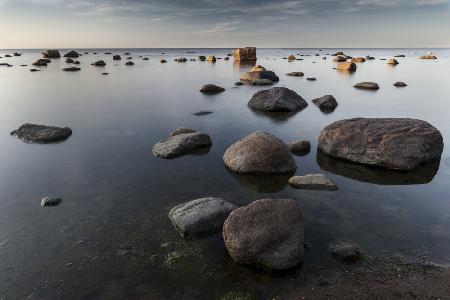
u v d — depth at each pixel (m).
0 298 7.04
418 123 14.50
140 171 13.56
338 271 7.68
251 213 8.23
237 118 23.16
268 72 43.38
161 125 21.12
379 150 13.68
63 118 22.94
